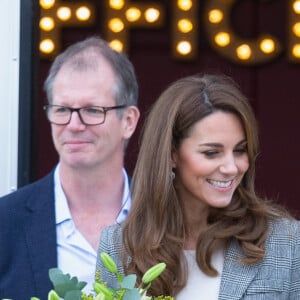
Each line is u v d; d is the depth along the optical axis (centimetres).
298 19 2459
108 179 1310
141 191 1109
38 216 1300
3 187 1523
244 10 2498
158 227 1100
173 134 1092
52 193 1316
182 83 1107
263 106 2567
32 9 1523
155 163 1101
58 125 1288
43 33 2389
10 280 1272
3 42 1512
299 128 2567
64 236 1298
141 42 2497
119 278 898
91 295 890
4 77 1516
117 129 1305
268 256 1102
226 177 1080
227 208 1110
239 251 1106
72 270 1292
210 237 1099
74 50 1309
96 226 1310
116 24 2434
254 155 1095
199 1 2455
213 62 2514
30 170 1538
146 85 2516
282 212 1136
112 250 1130
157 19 2444
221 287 1095
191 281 1103
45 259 1280
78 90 1277
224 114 1074
